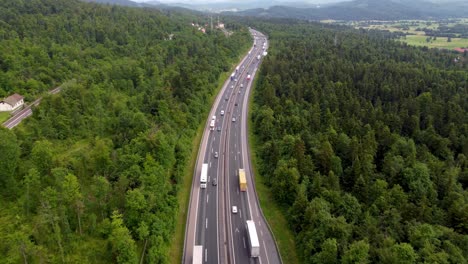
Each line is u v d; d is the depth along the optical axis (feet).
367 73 627.87
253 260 257.55
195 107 470.80
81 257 215.92
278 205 319.68
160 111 396.37
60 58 564.30
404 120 454.40
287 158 355.97
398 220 261.24
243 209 314.55
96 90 447.83
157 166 281.74
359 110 476.54
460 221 267.18
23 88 466.70
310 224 264.93
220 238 277.44
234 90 642.22
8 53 519.19
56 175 236.63
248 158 405.59
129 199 234.99
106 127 375.04
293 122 426.92
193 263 238.27
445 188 316.81
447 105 482.28
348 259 220.23
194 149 416.05
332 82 572.10
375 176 331.57
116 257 218.18
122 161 284.41
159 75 567.59
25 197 237.45
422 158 369.30
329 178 304.71
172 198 284.61
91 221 232.32
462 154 378.32
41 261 199.72
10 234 204.44
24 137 317.63
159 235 238.07
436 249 232.73
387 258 219.61
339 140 371.35
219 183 352.49
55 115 364.79
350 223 259.19
